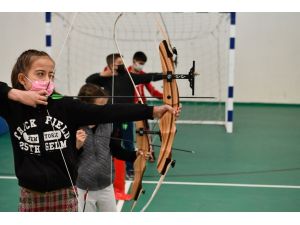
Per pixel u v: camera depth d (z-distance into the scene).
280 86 9.03
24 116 1.63
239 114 8.23
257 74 9.03
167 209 3.74
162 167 1.75
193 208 3.76
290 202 3.93
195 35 8.48
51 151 1.64
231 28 6.36
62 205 1.68
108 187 2.53
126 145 4.42
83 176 2.45
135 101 4.27
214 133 6.76
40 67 1.61
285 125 7.35
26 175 1.62
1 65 8.64
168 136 1.76
